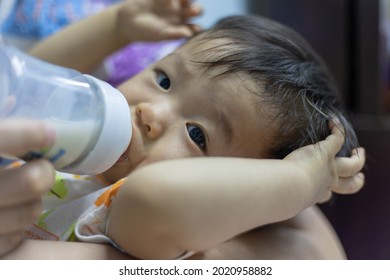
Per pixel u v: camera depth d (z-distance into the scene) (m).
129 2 0.93
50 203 0.62
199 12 0.92
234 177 0.48
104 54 0.96
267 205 0.50
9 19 1.03
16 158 0.43
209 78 0.65
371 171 1.15
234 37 0.70
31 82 0.44
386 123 1.18
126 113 0.51
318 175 0.57
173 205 0.44
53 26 1.06
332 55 1.22
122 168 0.62
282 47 0.72
